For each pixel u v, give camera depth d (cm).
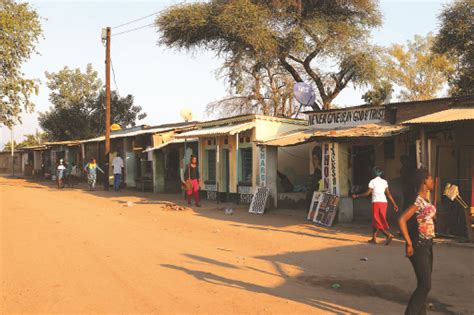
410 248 515
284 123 1998
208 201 2134
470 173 1268
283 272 806
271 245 1064
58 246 1020
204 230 1287
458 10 2744
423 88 4506
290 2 2489
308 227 1340
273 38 2541
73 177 3497
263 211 1667
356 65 2686
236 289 693
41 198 2236
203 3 2575
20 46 3153
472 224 1034
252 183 1934
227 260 899
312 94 1975
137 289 685
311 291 688
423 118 1102
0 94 3177
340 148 1438
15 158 6488
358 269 826
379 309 603
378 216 1074
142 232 1239
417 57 4547
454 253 940
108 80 2825
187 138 2267
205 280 743
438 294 667
